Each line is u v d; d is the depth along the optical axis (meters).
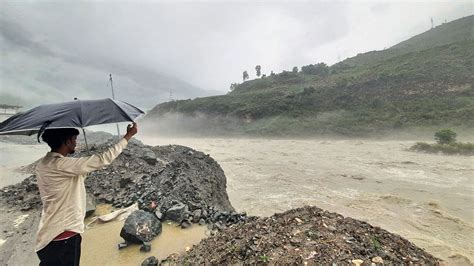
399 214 11.30
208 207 7.70
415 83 60.78
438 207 11.84
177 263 4.56
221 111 78.81
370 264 3.47
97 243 5.64
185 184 8.98
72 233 2.81
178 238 5.90
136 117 3.01
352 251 3.71
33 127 2.51
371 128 46.47
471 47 72.56
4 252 5.25
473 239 8.87
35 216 7.02
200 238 5.90
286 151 31.44
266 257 3.69
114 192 8.64
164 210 7.11
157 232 6.04
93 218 6.95
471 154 23.77
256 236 4.32
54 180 2.73
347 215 11.27
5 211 7.38
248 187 15.62
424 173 18.02
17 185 9.40
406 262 3.69
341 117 55.59
